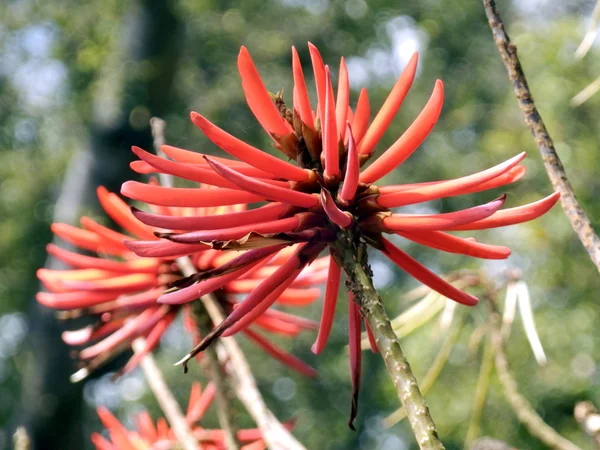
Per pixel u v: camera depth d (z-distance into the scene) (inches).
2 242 515.5
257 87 57.1
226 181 52.5
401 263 55.7
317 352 58.7
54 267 304.0
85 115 403.9
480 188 55.3
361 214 54.7
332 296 57.5
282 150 59.3
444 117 476.7
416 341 279.9
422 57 505.7
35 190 526.3
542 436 88.5
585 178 288.5
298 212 54.8
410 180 472.1
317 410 512.1
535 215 52.7
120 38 377.7
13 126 507.5
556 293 290.5
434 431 45.3
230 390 79.8
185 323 92.7
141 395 430.9
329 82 53.6
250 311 52.9
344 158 59.0
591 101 289.4
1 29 458.9
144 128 341.7
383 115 59.1
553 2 373.4
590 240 54.8
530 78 308.5
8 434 301.4
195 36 451.5
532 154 309.3
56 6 431.8
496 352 94.7
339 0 495.8
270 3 484.4
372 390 494.0
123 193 51.4
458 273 97.7
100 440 102.7
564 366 270.1
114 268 82.0
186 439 79.7
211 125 52.5
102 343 83.7
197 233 51.8
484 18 506.9
